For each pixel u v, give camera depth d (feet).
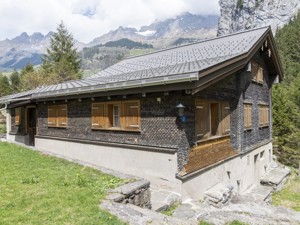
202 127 29.63
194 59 39.04
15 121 54.65
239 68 33.32
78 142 37.91
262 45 44.01
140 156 29.58
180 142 26.09
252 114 43.27
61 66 106.11
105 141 33.86
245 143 39.91
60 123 41.47
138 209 18.93
